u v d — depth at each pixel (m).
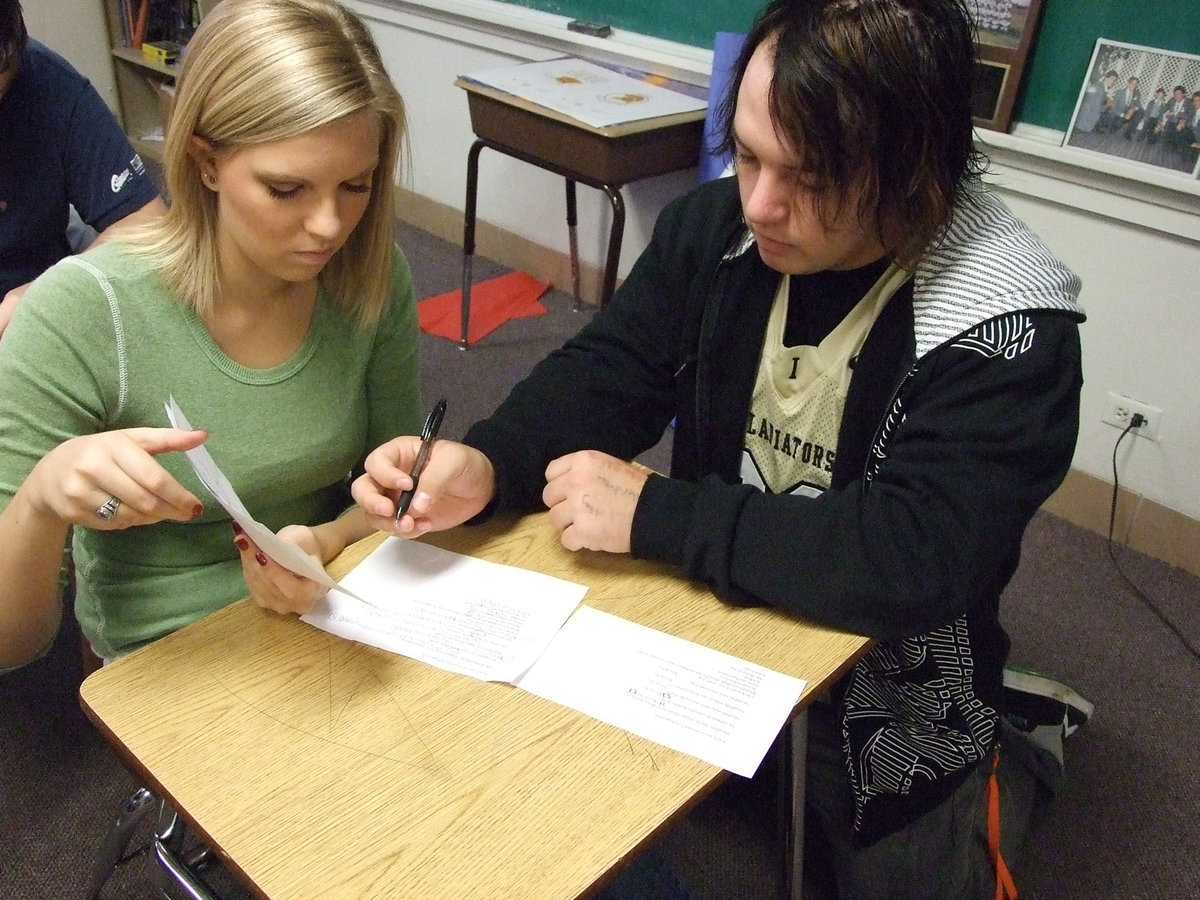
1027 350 0.89
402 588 0.94
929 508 0.90
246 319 1.04
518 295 3.27
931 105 0.81
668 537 0.95
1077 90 2.03
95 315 0.97
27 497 0.84
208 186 0.96
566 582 0.96
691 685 0.84
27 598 0.93
